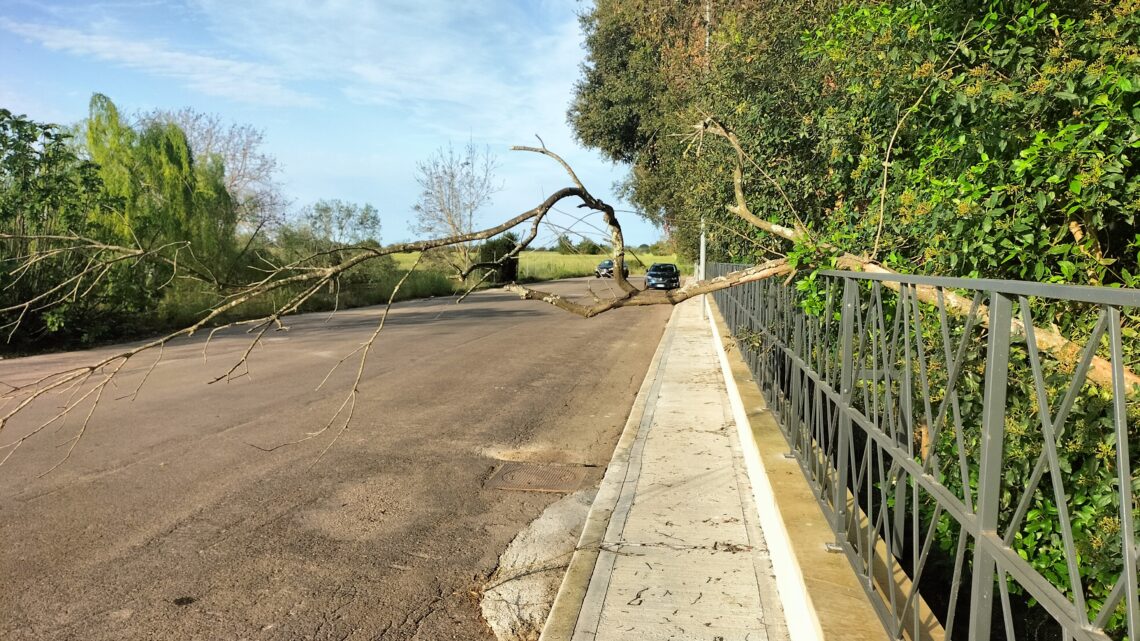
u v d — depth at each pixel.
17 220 16.08
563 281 45.97
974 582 2.08
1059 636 3.44
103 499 6.00
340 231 28.30
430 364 13.05
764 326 7.73
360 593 4.48
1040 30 4.59
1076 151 3.60
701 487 6.07
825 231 6.73
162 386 10.84
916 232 5.12
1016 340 3.13
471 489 6.37
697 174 11.48
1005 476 3.17
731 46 11.01
